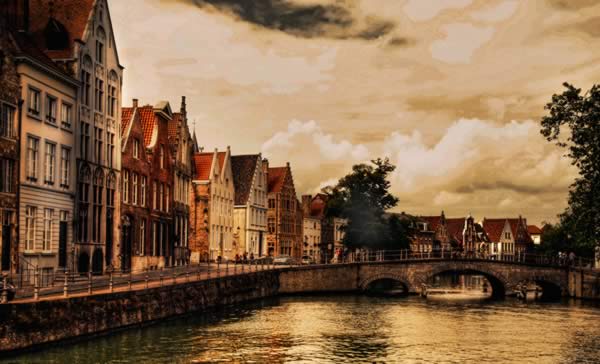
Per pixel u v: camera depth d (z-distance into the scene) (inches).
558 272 3056.1
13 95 1457.9
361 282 2903.5
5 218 1424.7
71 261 1737.2
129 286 1445.6
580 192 1525.6
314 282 2760.8
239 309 2030.0
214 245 3356.3
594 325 1835.6
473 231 6112.2
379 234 3686.0
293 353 1310.3
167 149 2495.1
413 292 2938.0
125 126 2176.4
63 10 1877.5
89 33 1862.7
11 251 1440.7
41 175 1592.0
